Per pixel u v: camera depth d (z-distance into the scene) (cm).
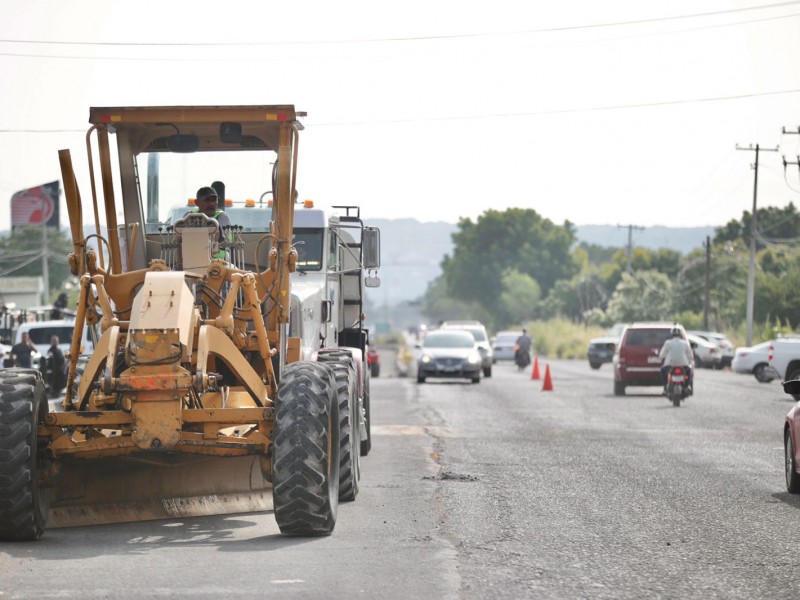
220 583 2556
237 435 3350
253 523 3400
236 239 3703
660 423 7562
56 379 9694
